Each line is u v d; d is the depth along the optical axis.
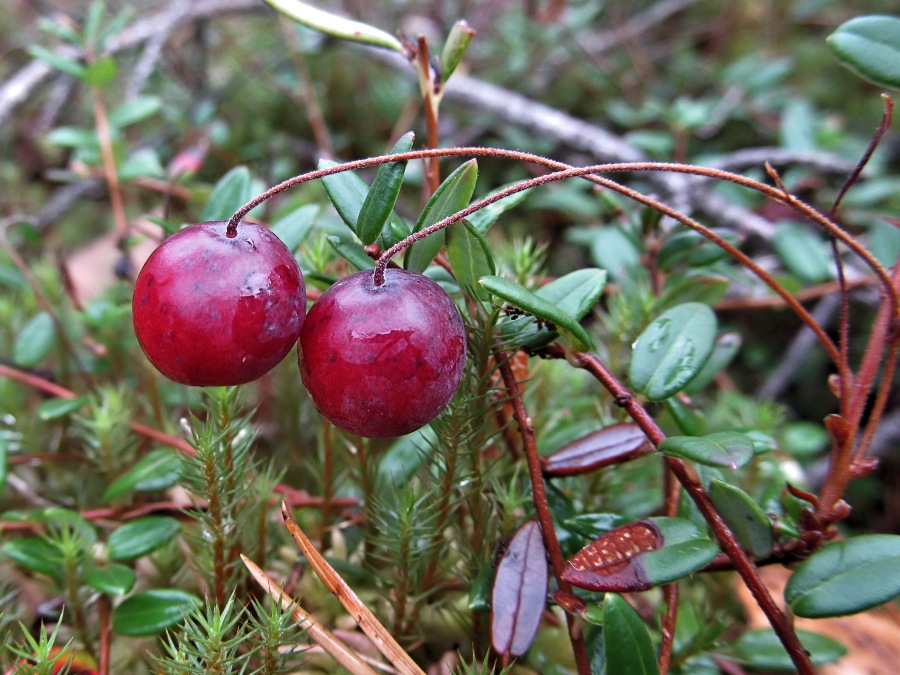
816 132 0.15
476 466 0.07
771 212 0.14
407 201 0.15
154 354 0.05
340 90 0.17
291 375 0.09
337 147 0.16
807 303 0.14
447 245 0.06
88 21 0.12
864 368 0.06
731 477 0.08
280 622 0.06
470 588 0.07
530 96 0.17
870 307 0.13
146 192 0.16
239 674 0.06
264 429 0.10
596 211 0.14
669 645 0.06
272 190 0.05
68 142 0.11
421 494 0.07
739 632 0.08
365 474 0.08
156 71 0.17
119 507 0.08
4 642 0.06
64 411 0.08
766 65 0.16
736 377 0.14
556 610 0.07
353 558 0.08
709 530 0.06
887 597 0.05
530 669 0.07
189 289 0.05
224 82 0.18
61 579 0.07
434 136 0.07
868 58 0.06
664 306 0.08
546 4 0.19
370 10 0.18
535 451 0.06
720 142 0.17
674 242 0.08
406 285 0.05
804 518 0.06
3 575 0.08
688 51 0.20
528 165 0.16
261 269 0.05
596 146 0.15
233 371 0.05
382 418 0.05
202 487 0.07
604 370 0.06
